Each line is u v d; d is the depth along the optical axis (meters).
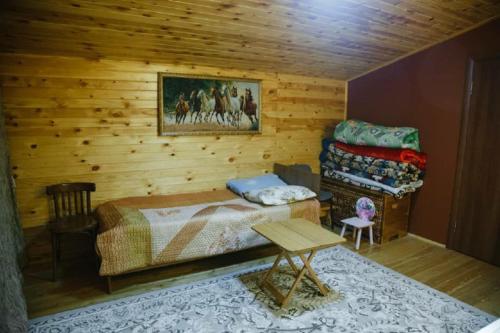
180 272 2.94
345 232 3.95
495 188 3.11
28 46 2.70
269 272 2.65
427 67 3.61
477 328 2.20
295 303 2.45
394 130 3.67
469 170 3.30
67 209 3.12
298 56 3.59
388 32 3.16
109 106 3.17
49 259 3.10
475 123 3.23
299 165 4.14
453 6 2.77
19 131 2.86
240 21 2.70
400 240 3.73
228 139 3.84
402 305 2.44
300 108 4.31
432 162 3.62
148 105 3.34
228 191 3.77
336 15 2.75
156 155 3.46
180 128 3.52
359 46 3.45
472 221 3.30
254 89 3.89
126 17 2.46
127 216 2.76
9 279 1.97
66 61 2.95
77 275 2.85
